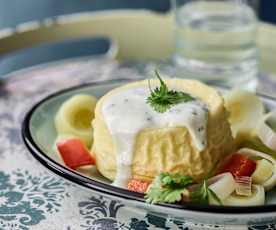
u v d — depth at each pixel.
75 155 0.47
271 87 0.65
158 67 0.69
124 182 0.45
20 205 0.46
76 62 0.71
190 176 0.44
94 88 0.55
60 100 0.54
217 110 0.47
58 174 0.44
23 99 0.61
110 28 0.74
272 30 0.71
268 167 0.46
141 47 0.76
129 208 0.45
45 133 0.51
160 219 0.45
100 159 0.47
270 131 0.49
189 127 0.45
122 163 0.45
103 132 0.46
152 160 0.45
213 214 0.40
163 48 0.75
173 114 0.45
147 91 0.48
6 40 0.68
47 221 0.45
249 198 0.44
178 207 0.41
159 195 0.41
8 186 0.48
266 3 0.99
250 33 0.67
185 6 0.68
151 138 0.45
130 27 0.75
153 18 0.75
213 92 0.48
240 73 0.67
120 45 0.75
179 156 0.45
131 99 0.47
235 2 0.67
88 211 0.46
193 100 0.47
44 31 0.71
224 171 0.46
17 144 0.54
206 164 0.45
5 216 0.45
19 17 1.08
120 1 1.12
